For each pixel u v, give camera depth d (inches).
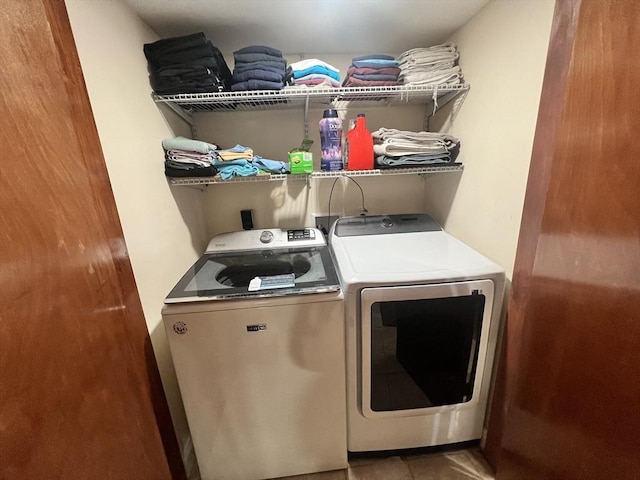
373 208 78.8
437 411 52.1
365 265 48.5
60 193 26.4
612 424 25.9
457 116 60.5
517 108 43.4
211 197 74.3
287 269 56.9
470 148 56.4
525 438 39.4
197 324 42.5
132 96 44.7
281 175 58.4
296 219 77.2
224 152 55.7
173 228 56.1
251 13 49.9
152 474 40.1
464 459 55.7
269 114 70.1
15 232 21.2
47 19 26.3
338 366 47.0
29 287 22.1
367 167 60.1
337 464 53.6
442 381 50.9
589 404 28.5
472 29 53.7
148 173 47.8
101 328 31.2
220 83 53.0
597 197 26.5
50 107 26.0
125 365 35.6
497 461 51.8
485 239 53.1
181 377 44.7
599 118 26.0
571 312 30.4
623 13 23.3
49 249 24.4
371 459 56.2
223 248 61.9
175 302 42.0
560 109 34.2
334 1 47.3
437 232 63.8
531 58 40.3
